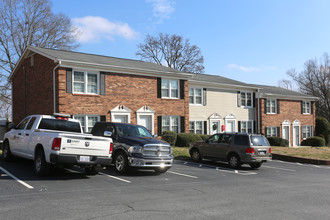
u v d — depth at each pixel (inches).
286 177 451.2
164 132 832.9
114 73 773.3
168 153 432.1
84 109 712.4
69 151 341.1
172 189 326.0
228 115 1104.8
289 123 1305.4
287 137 1304.1
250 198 292.4
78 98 703.7
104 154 369.1
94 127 480.7
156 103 857.5
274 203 272.8
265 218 223.9
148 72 836.6
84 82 721.6
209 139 602.9
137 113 810.8
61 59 671.8
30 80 815.7
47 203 246.1
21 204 240.7
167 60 2007.9
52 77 703.7
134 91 809.5
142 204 255.3
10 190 287.1
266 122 1207.6
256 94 1203.9
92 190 302.8
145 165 402.9
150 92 845.8
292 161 695.1
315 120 1464.1
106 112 751.7
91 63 716.0
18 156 428.8
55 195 274.4
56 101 684.1
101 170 434.9
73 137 343.3
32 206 236.1
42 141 356.8
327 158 680.4
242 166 591.5
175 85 920.9
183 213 231.8
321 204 271.3
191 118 996.6
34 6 1278.3
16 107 909.2
